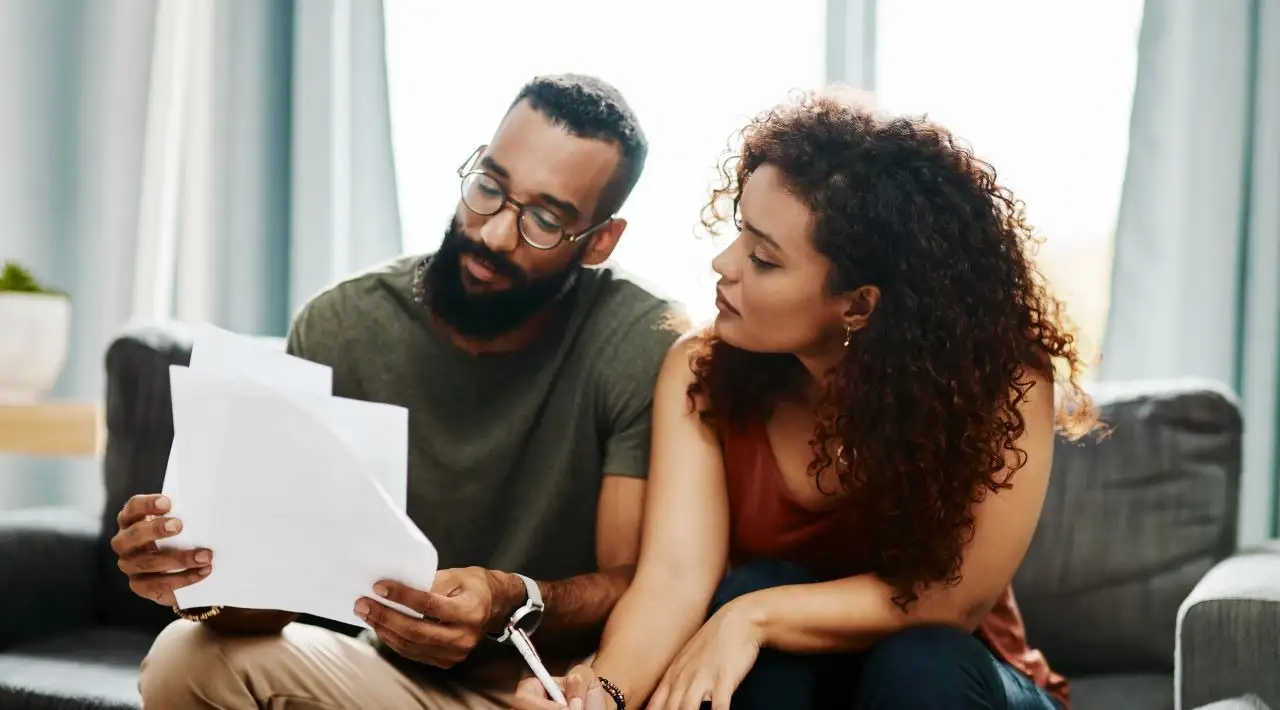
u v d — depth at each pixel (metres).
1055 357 1.34
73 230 2.53
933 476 1.25
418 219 2.44
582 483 1.54
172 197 2.60
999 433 1.26
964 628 1.30
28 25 2.52
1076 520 1.71
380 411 1.16
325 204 2.38
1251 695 1.28
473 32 2.44
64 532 1.84
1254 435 2.05
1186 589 1.67
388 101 2.40
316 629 1.31
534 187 1.47
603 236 1.57
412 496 1.54
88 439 2.07
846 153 1.24
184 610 1.20
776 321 1.27
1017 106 2.27
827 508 1.36
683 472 1.38
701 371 1.38
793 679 1.22
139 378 1.88
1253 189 2.07
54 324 2.18
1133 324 2.12
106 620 1.87
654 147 2.38
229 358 1.11
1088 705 1.56
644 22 2.40
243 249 2.41
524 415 1.53
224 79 2.43
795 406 1.37
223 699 1.20
